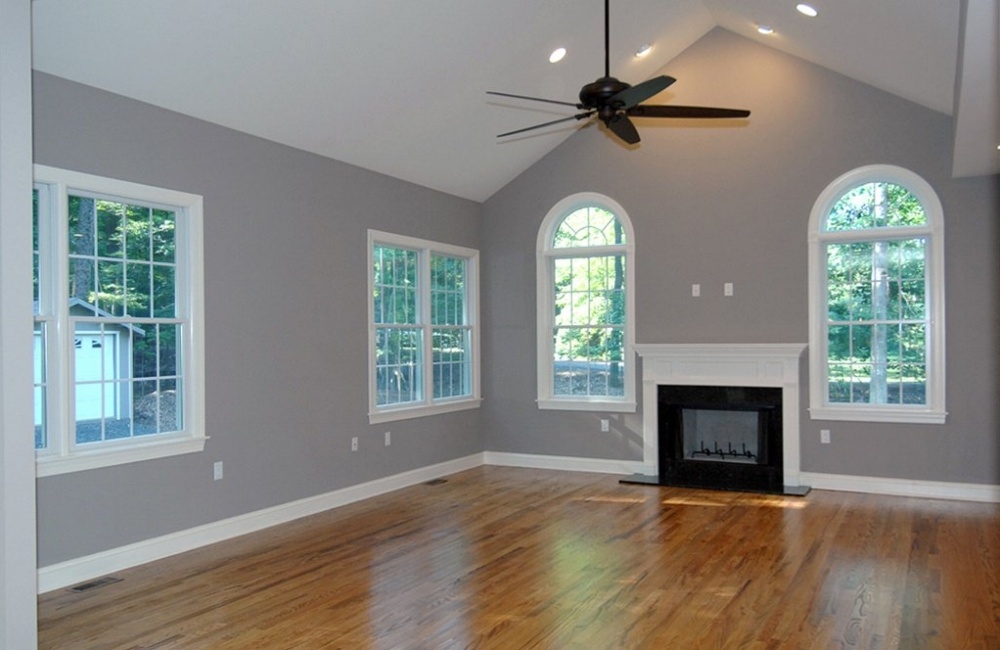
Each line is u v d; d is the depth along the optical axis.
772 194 6.68
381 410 6.41
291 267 5.54
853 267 6.48
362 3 4.52
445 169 6.93
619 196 7.30
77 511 4.11
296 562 4.43
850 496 6.14
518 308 7.74
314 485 5.71
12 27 2.88
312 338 5.72
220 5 4.07
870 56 5.57
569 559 4.42
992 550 4.54
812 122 6.54
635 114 4.27
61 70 4.02
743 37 6.77
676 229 7.06
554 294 7.68
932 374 6.13
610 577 4.08
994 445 5.92
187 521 4.73
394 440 6.59
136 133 4.45
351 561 4.43
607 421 7.33
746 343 6.70
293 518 5.50
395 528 5.21
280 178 5.45
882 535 4.90
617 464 7.27
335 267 5.95
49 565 3.97
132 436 4.48
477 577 4.11
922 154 6.15
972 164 5.55
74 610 3.65
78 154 4.14
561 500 6.08
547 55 5.93
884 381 6.36
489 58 5.62
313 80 4.98
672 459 7.04
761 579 4.02
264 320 5.30
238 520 5.07
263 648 3.18
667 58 6.98
